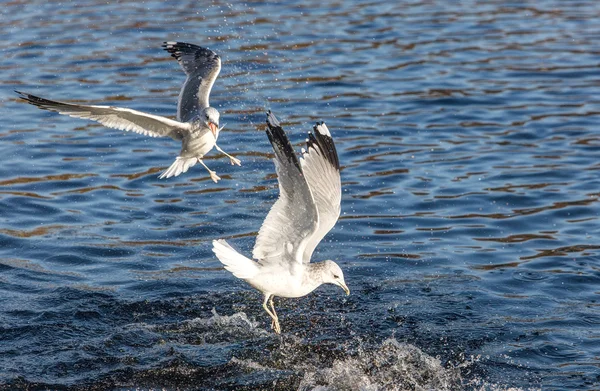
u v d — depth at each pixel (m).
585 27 25.92
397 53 23.39
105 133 18.44
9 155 16.94
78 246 13.29
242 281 12.41
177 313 11.45
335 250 13.33
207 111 11.52
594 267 12.64
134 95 19.89
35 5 27.77
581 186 15.51
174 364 10.23
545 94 20.41
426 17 27.08
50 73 21.34
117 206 14.88
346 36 24.80
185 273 12.59
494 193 15.27
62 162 16.73
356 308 11.62
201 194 15.43
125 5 27.97
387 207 14.77
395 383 9.98
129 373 10.02
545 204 14.81
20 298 11.63
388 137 17.92
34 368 10.04
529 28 25.88
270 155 17.19
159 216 14.49
